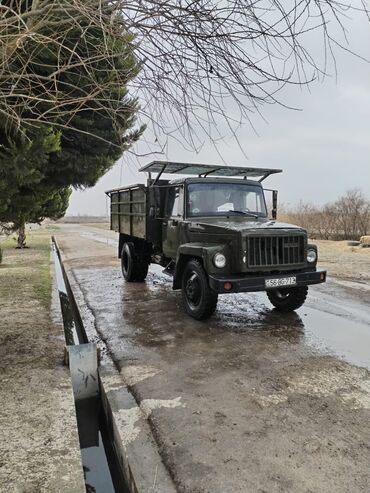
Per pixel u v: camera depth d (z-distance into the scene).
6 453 2.55
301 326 5.66
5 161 4.21
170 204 7.07
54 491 2.21
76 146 5.39
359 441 2.76
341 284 8.91
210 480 2.37
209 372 4.04
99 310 6.73
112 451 3.16
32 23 1.99
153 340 5.09
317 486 2.29
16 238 18.58
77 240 25.00
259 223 5.82
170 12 2.11
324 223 23.78
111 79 2.47
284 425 2.98
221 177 6.84
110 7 2.01
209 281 5.27
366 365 4.18
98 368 4.10
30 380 3.65
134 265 9.13
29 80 2.23
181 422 3.05
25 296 7.22
